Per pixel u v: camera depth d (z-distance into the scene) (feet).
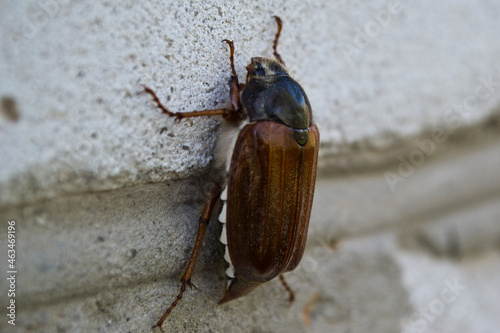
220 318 0.43
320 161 0.47
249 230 0.41
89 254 0.39
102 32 0.39
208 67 0.42
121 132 0.40
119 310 0.40
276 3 0.44
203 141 0.42
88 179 0.39
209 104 0.42
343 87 0.47
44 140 0.38
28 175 0.38
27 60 0.38
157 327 0.41
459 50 0.52
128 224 0.40
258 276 0.40
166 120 0.41
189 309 0.42
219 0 0.42
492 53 0.54
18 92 0.38
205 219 0.42
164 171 0.41
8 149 0.38
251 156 0.41
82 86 0.39
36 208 0.38
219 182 0.42
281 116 0.41
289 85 0.42
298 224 0.41
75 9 0.39
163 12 0.41
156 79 0.41
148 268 0.41
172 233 0.41
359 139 0.48
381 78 0.49
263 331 0.44
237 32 0.43
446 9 0.51
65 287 0.39
